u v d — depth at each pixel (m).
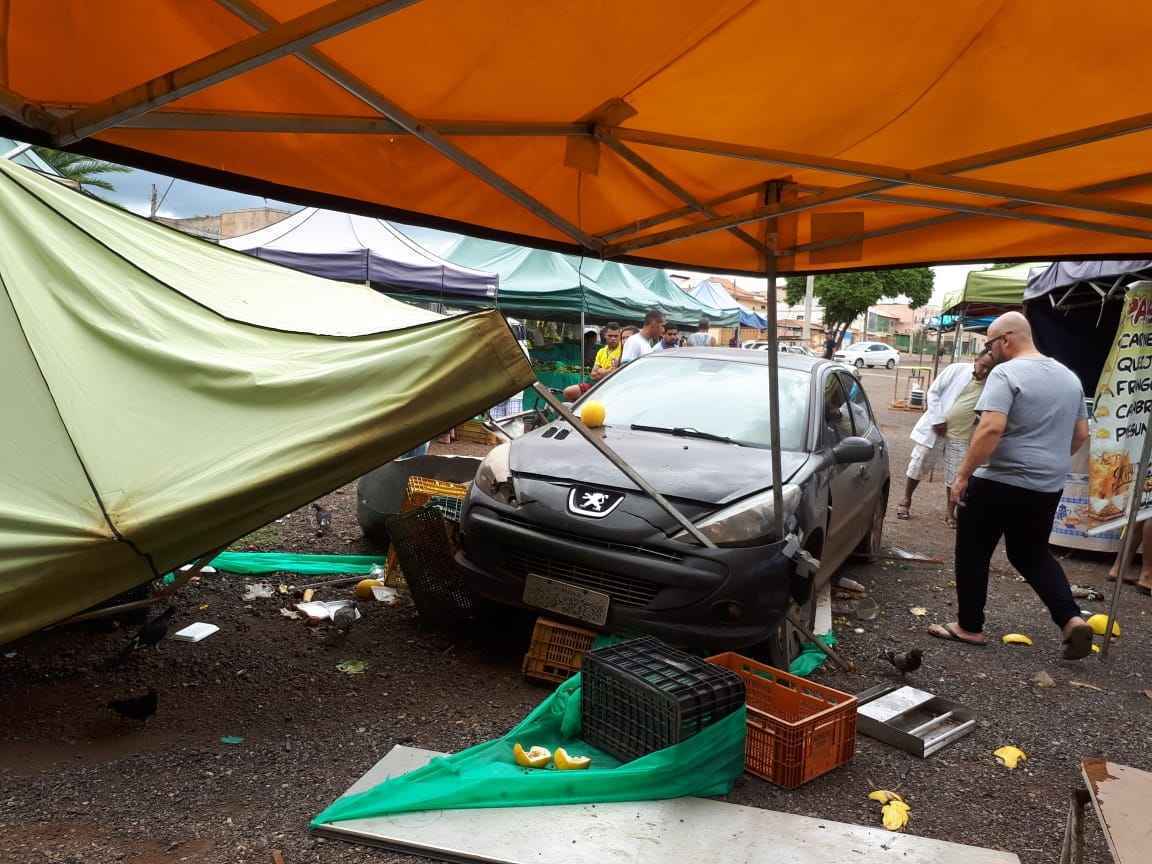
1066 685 5.03
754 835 3.13
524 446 5.10
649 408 5.74
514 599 4.51
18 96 2.55
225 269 4.98
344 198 3.74
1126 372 7.38
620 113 3.33
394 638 5.06
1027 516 5.19
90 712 3.89
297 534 7.40
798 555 4.26
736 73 3.01
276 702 4.12
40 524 3.16
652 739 3.46
